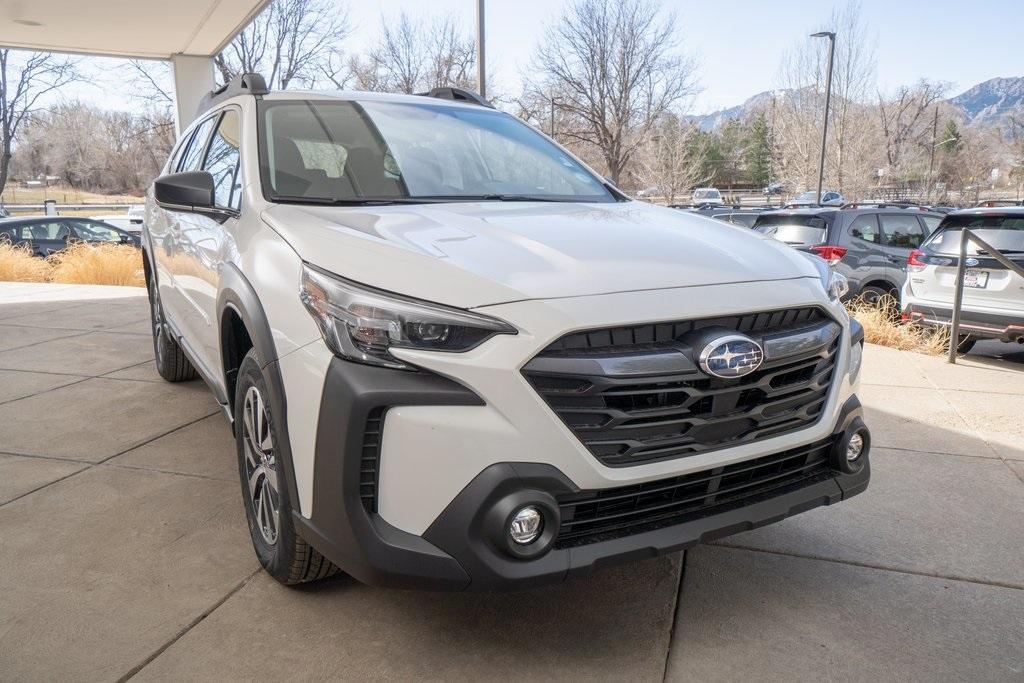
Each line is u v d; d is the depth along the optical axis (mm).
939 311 7410
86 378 5523
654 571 2904
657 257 2443
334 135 3336
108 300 9398
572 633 2488
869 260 9883
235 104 3646
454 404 2053
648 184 40156
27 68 38750
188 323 3926
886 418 4941
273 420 2400
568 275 2242
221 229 3160
